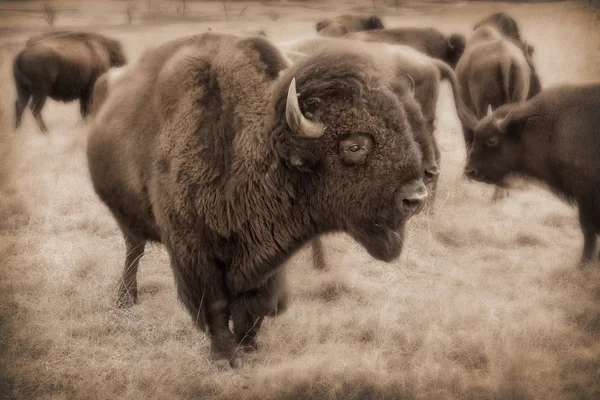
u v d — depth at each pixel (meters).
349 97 7.29
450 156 19.95
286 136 7.46
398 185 7.33
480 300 10.76
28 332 9.55
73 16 85.25
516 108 13.59
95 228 14.52
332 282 11.44
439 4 92.81
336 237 13.63
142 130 8.58
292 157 7.48
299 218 8.00
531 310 10.38
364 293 11.30
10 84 34.22
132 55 34.41
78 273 11.98
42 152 20.42
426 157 8.02
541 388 8.16
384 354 9.20
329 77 7.33
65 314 10.32
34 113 25.38
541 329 9.59
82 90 26.84
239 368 8.70
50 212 15.30
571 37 37.31
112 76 10.85
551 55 32.84
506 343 9.00
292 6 98.38
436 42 23.75
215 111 8.01
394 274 12.09
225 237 8.10
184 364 8.73
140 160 8.58
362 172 7.42
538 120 13.20
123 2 105.31
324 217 7.92
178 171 7.98
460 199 16.14
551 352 9.02
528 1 50.69
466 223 14.33
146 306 10.67
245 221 7.99
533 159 13.43
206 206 7.96
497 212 15.43
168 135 8.12
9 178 17.31
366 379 8.39
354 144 7.30
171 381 8.36
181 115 8.07
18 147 20.67
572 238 14.05
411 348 9.38
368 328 9.80
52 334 9.44
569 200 13.07
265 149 7.79
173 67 8.36
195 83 8.16
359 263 12.65
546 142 13.11
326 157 7.49
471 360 8.88
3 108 29.02
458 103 16.14
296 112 6.95
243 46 8.23
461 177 17.30
